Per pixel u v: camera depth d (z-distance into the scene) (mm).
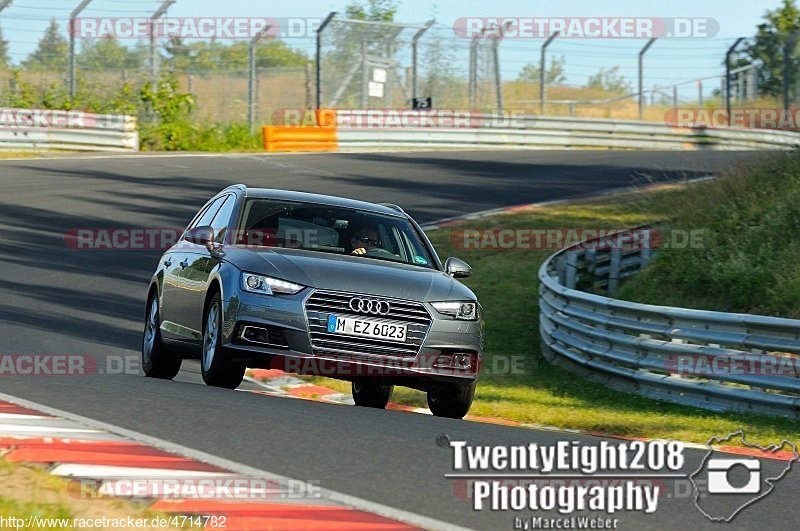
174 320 22266
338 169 65938
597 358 29469
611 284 40188
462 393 20594
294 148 76750
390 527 10617
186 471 12188
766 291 32469
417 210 53562
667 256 37094
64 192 55375
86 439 13570
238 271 19547
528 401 25938
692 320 26469
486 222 51000
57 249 43344
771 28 98312
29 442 13141
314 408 18359
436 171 66250
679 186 55656
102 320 32594
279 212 21812
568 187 60250
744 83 82188
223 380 19906
